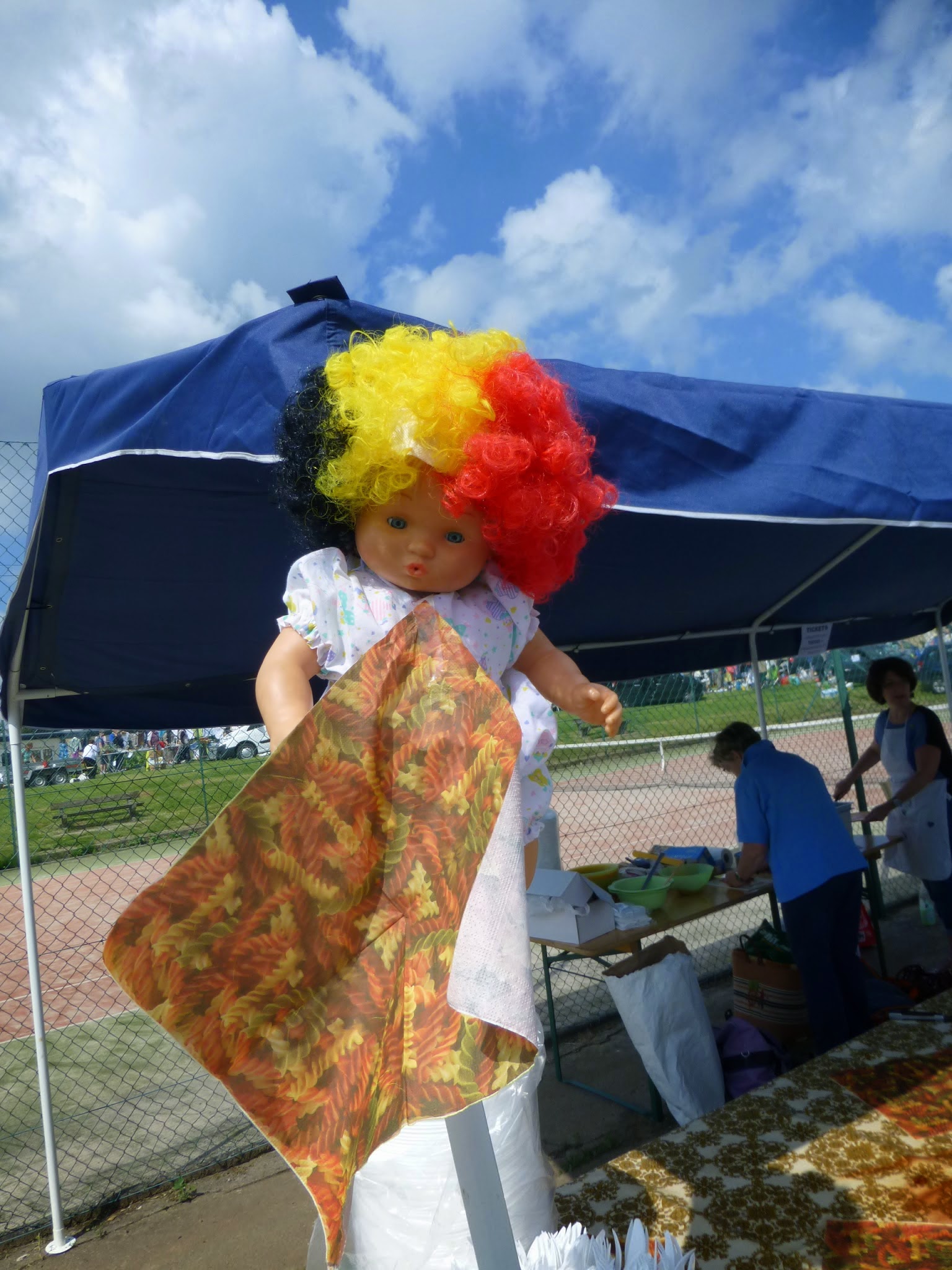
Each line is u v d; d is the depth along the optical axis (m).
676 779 12.45
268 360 1.59
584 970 5.76
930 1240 1.96
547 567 1.24
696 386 2.12
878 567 4.80
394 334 1.17
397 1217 1.62
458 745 0.95
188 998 0.82
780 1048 3.77
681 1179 2.33
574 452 1.17
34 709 3.43
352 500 1.16
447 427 1.04
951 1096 2.66
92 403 1.95
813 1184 2.26
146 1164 3.73
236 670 3.82
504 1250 1.00
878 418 2.37
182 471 2.27
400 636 0.97
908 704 5.32
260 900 0.86
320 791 0.90
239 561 2.93
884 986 4.20
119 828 8.00
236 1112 4.20
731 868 4.65
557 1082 4.17
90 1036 5.43
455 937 0.91
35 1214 3.38
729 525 3.41
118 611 3.06
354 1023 0.88
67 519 2.50
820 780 3.87
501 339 1.17
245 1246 3.10
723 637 5.61
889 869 7.65
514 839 0.91
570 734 9.95
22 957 7.33
